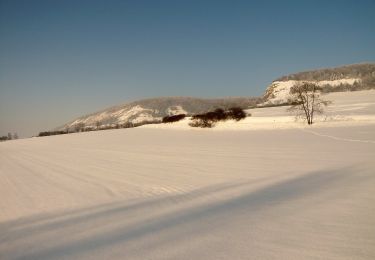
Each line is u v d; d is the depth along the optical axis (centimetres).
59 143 6556
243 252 648
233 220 860
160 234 791
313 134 4231
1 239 867
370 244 651
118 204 1185
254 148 3111
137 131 8262
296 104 5944
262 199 1077
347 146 2705
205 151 3177
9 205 1348
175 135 6378
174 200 1167
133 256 667
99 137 7369
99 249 723
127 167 2348
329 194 1088
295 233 734
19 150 5444
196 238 743
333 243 664
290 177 1483
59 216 1077
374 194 1052
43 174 2328
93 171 2267
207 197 1173
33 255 726
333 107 8825
